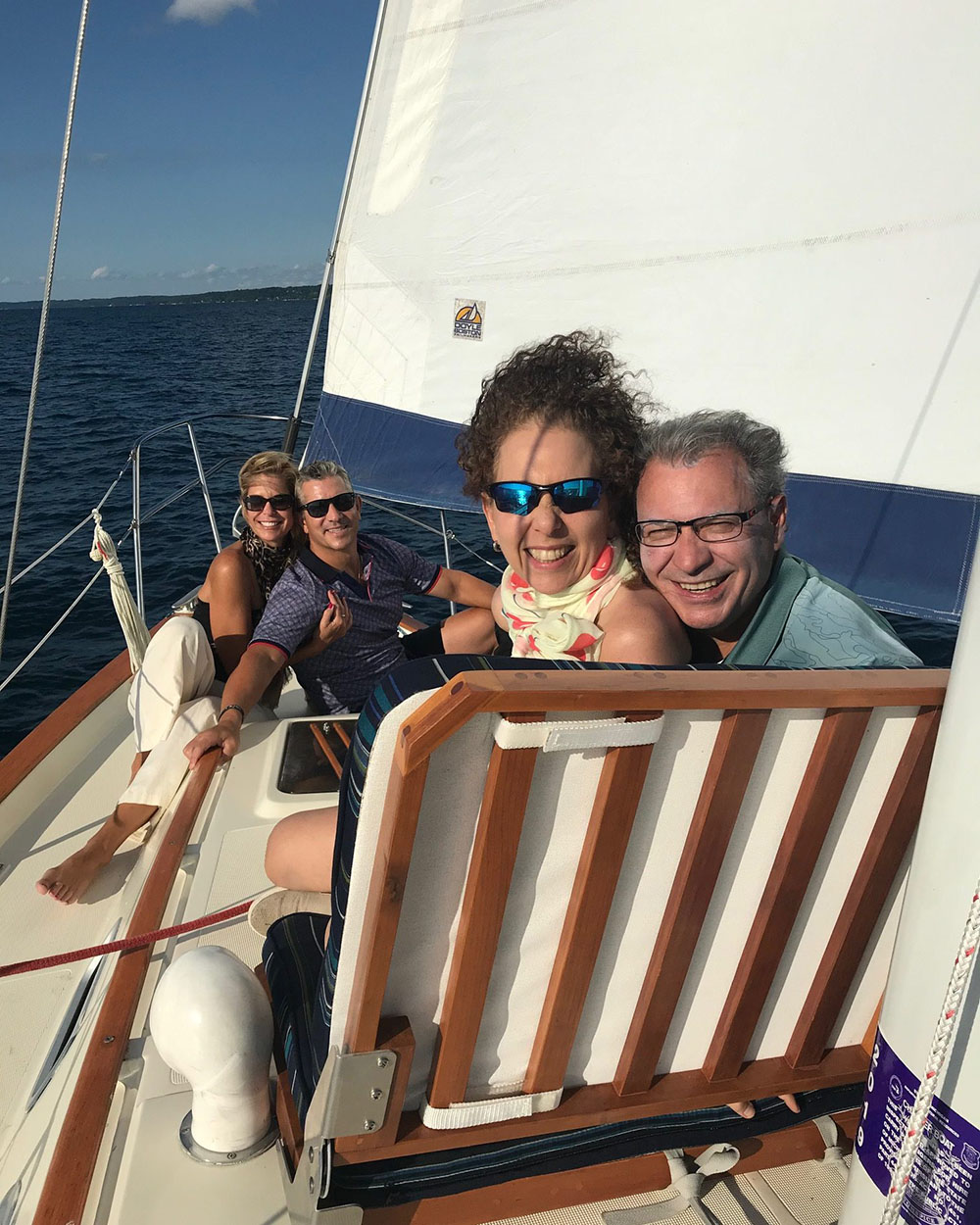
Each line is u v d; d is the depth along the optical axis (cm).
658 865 97
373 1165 103
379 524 732
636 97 284
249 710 220
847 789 100
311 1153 98
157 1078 126
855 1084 124
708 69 271
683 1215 111
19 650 598
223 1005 107
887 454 270
